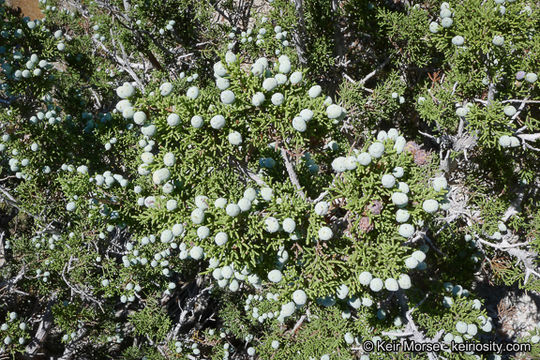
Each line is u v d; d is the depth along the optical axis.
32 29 0.66
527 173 0.61
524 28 0.47
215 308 1.08
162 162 0.37
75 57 0.97
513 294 0.90
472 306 0.50
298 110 0.36
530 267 0.61
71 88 0.83
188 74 1.00
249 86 0.35
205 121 0.36
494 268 0.65
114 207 0.53
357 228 0.37
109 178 0.52
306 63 0.78
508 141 0.50
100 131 0.67
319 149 0.41
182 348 0.80
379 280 0.37
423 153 0.60
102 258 0.75
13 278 0.77
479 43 0.48
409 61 0.75
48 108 0.68
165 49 0.98
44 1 1.09
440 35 0.52
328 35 0.80
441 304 0.52
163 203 0.38
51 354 1.00
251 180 0.42
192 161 0.37
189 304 0.86
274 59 0.80
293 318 0.70
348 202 0.37
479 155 0.66
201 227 0.35
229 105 0.36
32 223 1.06
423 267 0.49
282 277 0.38
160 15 0.92
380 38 0.78
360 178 0.36
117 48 1.09
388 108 0.70
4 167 0.88
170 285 0.75
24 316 0.96
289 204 0.36
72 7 1.26
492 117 0.50
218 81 0.35
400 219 0.36
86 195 0.53
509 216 0.64
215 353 0.79
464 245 0.68
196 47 0.99
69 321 0.73
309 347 0.55
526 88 0.53
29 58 0.65
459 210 0.61
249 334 0.80
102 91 1.04
